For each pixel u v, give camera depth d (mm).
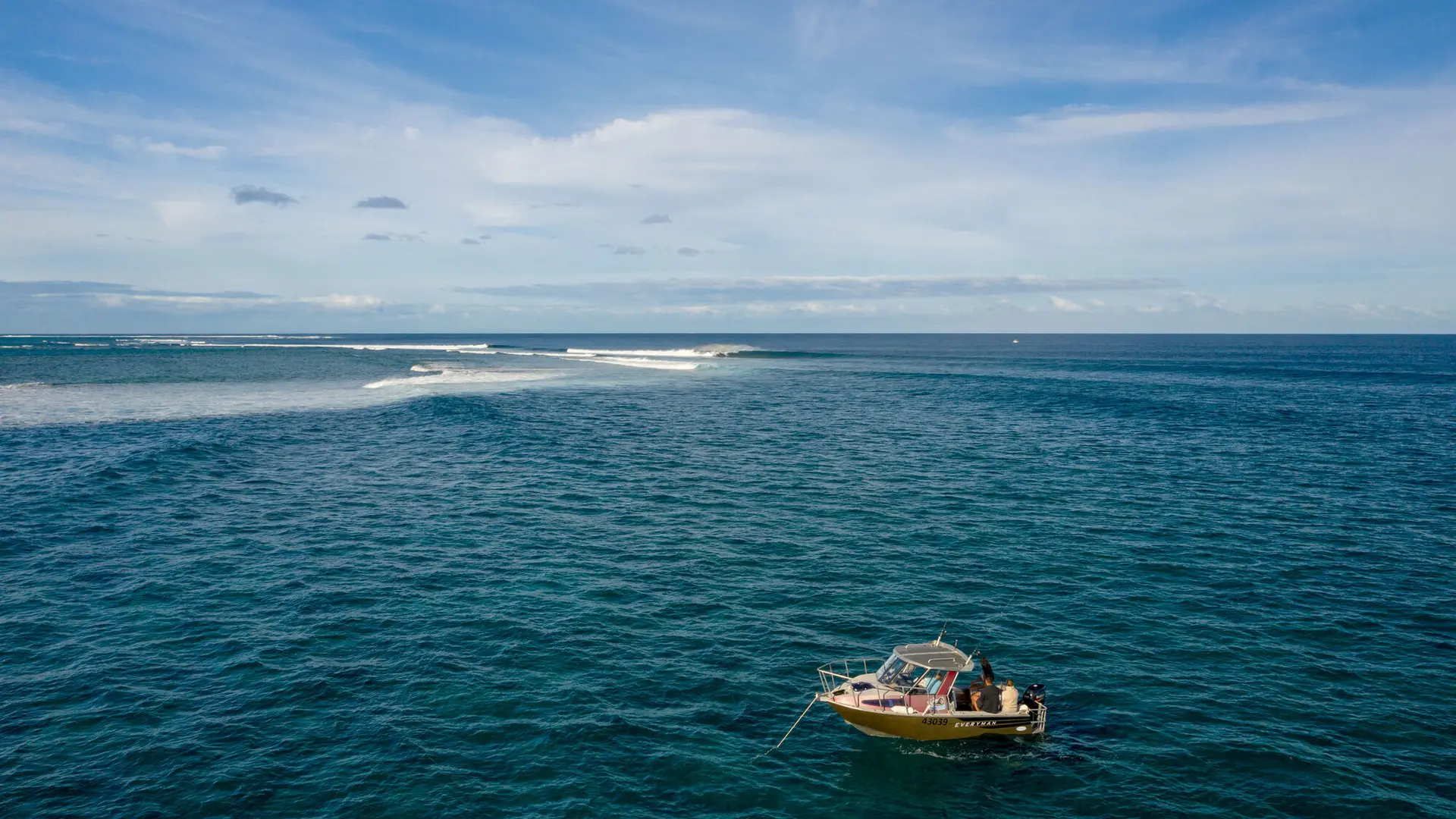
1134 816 13156
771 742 15234
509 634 19531
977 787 13977
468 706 16156
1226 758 14656
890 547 26672
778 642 19328
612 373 104375
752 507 31922
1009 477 37625
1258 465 40438
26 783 13320
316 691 16594
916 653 16391
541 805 13172
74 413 57188
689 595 22250
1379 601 21906
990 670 16531
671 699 16641
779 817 13039
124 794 13125
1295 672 17875
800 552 26062
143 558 24609
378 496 33031
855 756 14875
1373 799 13461
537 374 100375
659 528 28781
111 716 15477
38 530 27266
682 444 46562
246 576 23203
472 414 57750
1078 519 30125
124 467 36625
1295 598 22188
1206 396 74625
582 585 22891
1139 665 18219
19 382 81938
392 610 20859
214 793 13195
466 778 13820
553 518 29984
